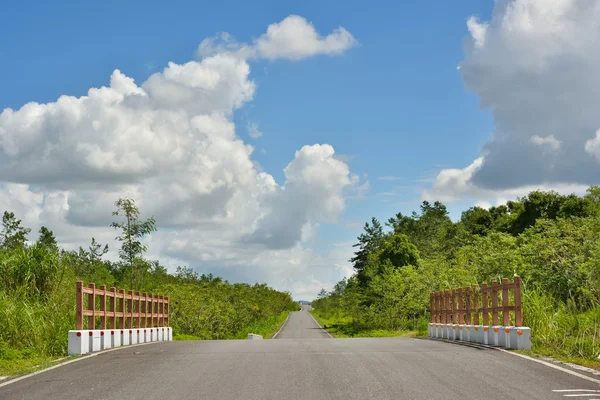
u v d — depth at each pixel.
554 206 52.16
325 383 9.55
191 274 55.25
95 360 13.25
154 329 22.55
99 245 36.78
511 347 14.69
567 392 8.74
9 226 31.50
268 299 88.50
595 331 14.77
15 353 14.32
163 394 8.84
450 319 20.97
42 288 18.98
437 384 9.43
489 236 36.69
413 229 81.94
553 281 22.23
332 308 117.25
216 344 18.22
